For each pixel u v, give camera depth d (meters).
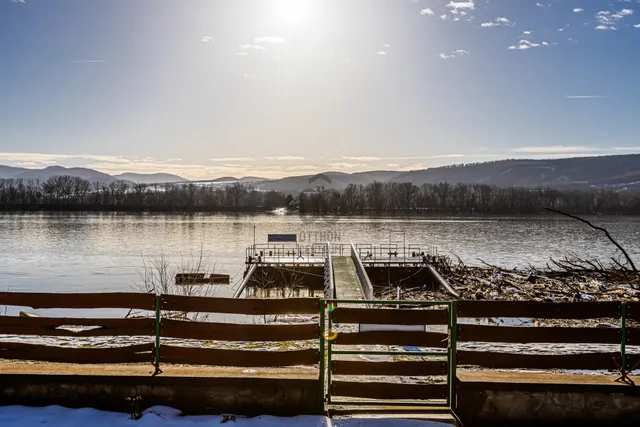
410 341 7.96
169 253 67.75
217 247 75.75
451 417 7.51
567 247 75.31
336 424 7.31
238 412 7.77
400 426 7.23
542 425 7.68
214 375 7.93
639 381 7.84
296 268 43.19
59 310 26.55
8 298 8.23
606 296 24.64
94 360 8.23
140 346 8.20
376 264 44.66
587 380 7.92
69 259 61.59
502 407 7.73
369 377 9.64
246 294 38.19
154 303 8.16
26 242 83.25
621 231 109.75
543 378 8.01
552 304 7.95
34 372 8.04
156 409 7.67
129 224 134.50
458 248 73.56
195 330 8.12
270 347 12.01
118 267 54.28
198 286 34.25
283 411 7.75
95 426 7.21
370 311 7.95
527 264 55.03
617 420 7.66
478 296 28.78
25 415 7.51
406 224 138.88
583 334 7.95
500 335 7.89
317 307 8.01
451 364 7.83
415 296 35.09
